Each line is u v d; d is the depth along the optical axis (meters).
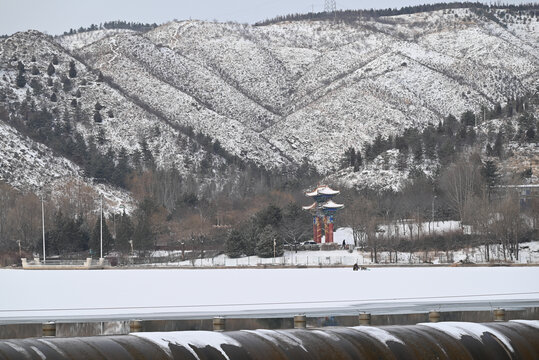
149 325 144.38
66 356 72.19
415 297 188.75
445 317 149.25
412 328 90.44
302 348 81.25
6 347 72.62
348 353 82.06
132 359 73.94
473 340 88.06
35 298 196.00
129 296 198.88
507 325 94.38
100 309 172.12
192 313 162.25
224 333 83.56
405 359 83.31
